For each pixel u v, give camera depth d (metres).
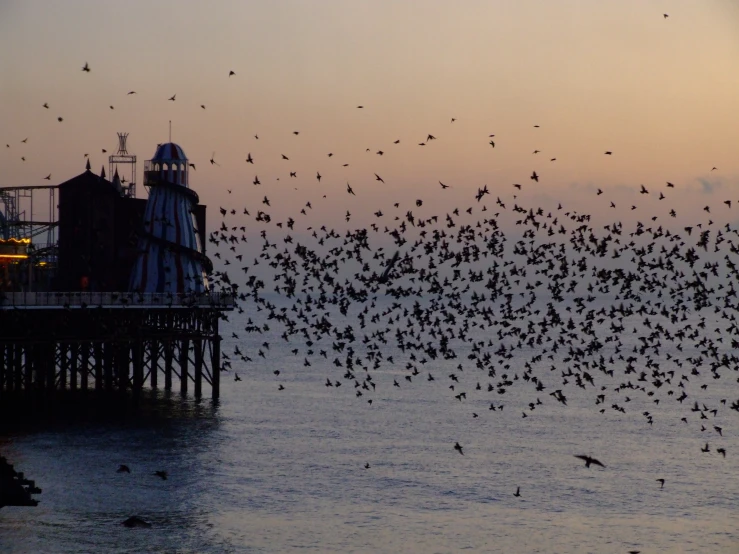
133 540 50.06
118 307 82.94
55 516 53.19
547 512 57.97
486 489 62.69
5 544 48.69
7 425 76.25
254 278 61.09
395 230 58.50
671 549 52.06
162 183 96.12
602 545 52.47
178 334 89.12
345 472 66.06
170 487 59.84
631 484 64.75
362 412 92.88
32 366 88.94
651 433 84.25
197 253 96.69
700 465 71.00
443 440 78.81
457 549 51.12
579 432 84.19
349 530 53.44
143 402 92.19
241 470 65.12
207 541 50.56
